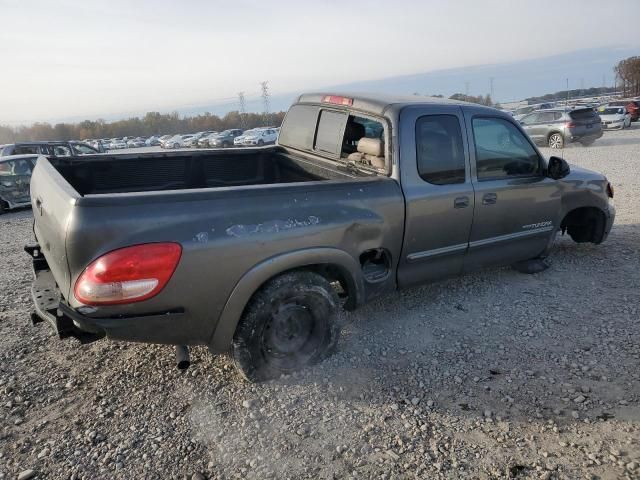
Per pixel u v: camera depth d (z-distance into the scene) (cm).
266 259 289
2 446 266
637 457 244
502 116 423
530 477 234
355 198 331
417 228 366
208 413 288
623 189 944
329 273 351
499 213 419
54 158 404
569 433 264
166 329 270
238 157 505
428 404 293
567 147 1983
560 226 520
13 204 1184
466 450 254
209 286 272
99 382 325
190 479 239
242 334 296
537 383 311
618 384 305
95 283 246
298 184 310
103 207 248
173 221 261
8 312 452
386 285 371
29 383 325
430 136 375
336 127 441
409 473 239
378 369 332
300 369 326
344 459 250
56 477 243
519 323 395
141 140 6712
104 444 265
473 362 339
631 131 2638
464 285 477
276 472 242
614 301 428
